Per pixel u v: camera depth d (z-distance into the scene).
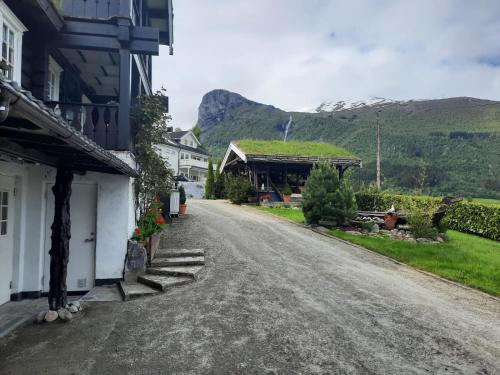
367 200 20.45
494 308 6.55
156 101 9.09
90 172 7.32
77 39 7.88
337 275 8.05
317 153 23.14
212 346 4.43
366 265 9.23
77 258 7.40
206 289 6.71
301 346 4.51
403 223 14.62
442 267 9.23
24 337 4.68
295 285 7.11
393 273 8.63
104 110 7.85
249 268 8.20
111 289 7.01
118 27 7.89
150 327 5.01
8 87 2.07
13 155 3.85
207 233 12.10
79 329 4.95
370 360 4.24
